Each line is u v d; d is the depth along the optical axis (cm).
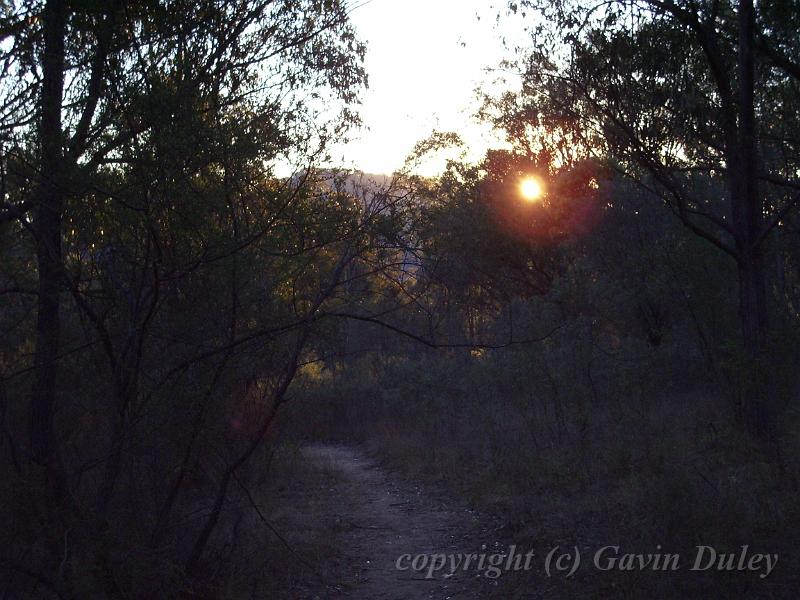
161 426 607
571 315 1673
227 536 770
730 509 714
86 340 623
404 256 695
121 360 605
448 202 1008
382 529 1040
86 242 613
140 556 573
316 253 684
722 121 1178
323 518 1071
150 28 641
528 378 1448
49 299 588
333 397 2402
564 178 1869
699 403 1367
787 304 1521
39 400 574
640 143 1200
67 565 536
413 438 1920
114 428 603
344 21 723
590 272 1870
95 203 606
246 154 632
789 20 1123
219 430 657
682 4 1150
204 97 652
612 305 1667
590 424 1280
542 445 1343
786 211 1170
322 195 682
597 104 1223
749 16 1129
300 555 829
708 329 1491
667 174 1255
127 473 620
